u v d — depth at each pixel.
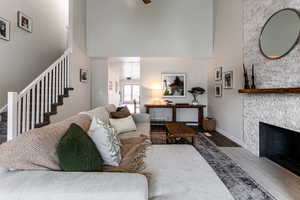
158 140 3.59
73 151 1.06
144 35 4.66
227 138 3.74
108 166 1.39
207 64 5.37
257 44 2.69
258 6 2.66
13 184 0.86
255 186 1.79
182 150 2.88
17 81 3.21
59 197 0.80
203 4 4.68
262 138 2.62
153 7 4.66
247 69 2.97
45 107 2.85
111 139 1.45
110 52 4.63
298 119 1.98
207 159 2.52
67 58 3.58
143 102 5.43
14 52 3.14
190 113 5.46
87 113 2.10
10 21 3.04
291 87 2.04
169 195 1.59
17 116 2.24
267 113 2.49
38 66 3.79
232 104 3.58
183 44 4.67
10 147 1.00
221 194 1.63
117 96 8.90
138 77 9.99
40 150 1.04
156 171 2.08
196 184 1.80
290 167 2.15
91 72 5.02
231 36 3.58
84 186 0.84
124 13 4.64
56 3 4.47
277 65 2.27
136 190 0.82
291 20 2.03
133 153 1.67
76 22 3.95
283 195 1.65
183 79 5.43
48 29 4.14
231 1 3.56
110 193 0.80
